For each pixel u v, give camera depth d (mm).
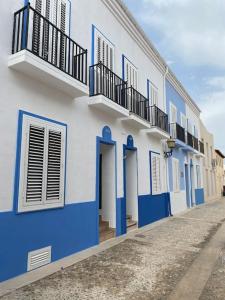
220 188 33531
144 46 10984
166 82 14039
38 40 5207
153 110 11180
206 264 5609
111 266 5387
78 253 6156
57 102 5918
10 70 4867
